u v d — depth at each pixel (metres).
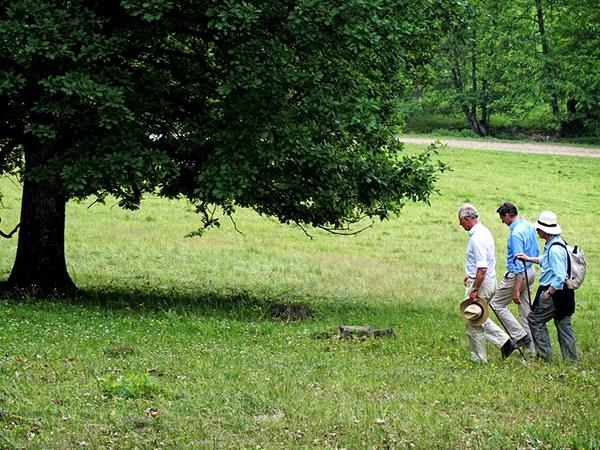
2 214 40.81
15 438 9.95
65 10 19.80
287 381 12.88
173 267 31.17
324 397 12.30
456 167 65.19
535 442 10.58
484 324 16.16
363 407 11.73
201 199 22.91
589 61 84.62
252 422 10.93
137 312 20.53
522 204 53.16
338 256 36.16
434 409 11.98
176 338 16.73
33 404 11.14
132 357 14.26
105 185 21.09
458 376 14.22
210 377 13.16
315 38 20.62
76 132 20.61
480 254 16.02
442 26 24.25
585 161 70.94
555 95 87.31
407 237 42.84
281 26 21.16
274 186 22.34
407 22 21.62
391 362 15.24
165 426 10.61
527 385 13.84
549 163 68.81
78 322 18.03
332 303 24.94
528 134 91.75
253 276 30.30
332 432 10.69
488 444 10.45
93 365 13.47
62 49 19.19
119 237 36.94
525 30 87.44
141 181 20.45
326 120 21.30
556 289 16.36
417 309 24.44
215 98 22.39
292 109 21.30
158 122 21.98
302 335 17.97
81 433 10.20
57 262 22.83
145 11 19.59
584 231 46.25
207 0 20.06
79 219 41.12
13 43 19.44
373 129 21.83
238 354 15.13
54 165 20.25
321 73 20.91
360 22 20.62
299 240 40.19
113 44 20.17
